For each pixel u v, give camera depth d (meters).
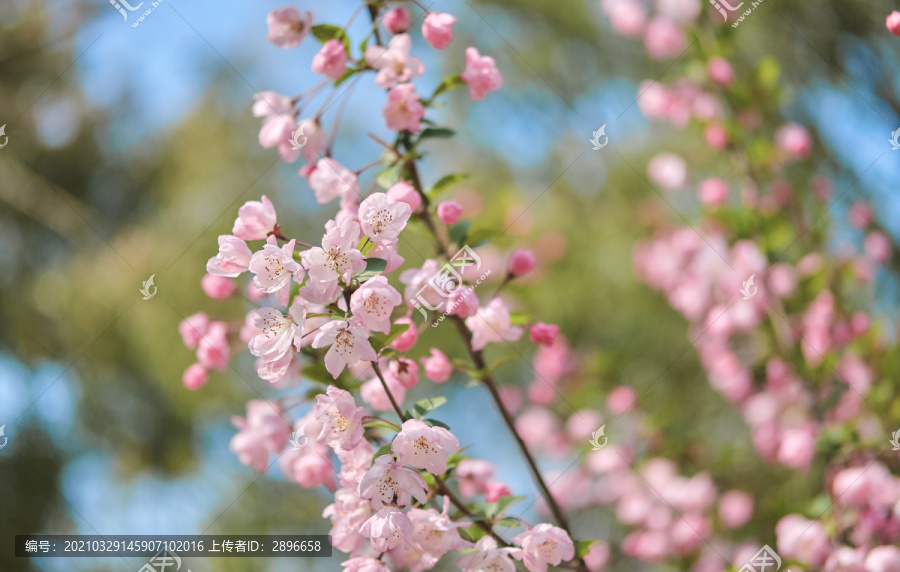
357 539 1.13
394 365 1.17
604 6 2.06
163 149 2.85
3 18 2.92
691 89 1.69
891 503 1.38
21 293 2.70
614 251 2.41
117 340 2.40
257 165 2.59
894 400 1.49
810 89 2.12
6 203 2.87
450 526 1.09
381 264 1.08
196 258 2.37
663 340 2.27
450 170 2.63
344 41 1.24
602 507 2.04
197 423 2.52
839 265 1.60
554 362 2.10
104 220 2.86
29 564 2.46
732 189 1.75
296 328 1.06
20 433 2.60
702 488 1.77
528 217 2.47
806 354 1.56
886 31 1.97
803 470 1.57
